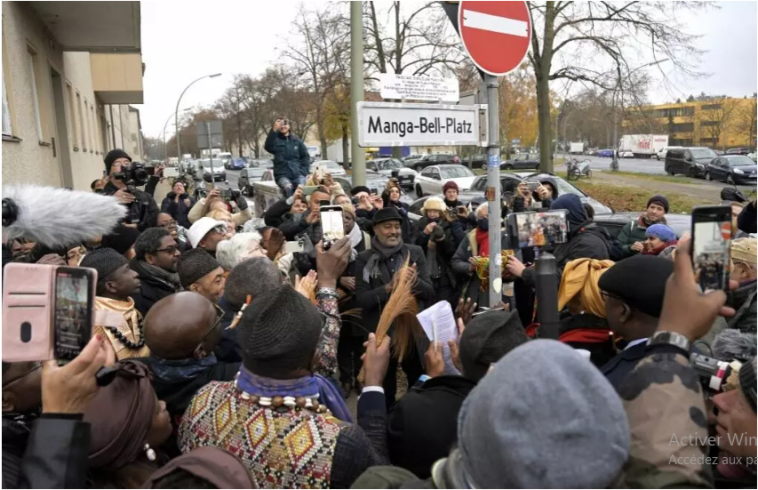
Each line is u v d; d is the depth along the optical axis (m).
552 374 1.00
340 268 2.54
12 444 1.43
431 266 4.97
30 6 8.12
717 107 59.84
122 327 2.43
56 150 9.94
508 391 1.01
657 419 1.23
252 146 63.78
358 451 1.52
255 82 47.53
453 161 37.00
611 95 19.88
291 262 4.02
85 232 1.47
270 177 20.92
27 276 1.28
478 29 2.91
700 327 1.34
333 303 2.41
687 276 1.35
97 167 17.73
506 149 46.03
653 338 1.38
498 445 0.98
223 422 1.57
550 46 19.88
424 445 1.73
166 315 1.80
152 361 1.86
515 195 7.06
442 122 3.02
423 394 1.84
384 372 2.13
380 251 3.83
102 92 18.52
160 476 1.27
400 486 1.35
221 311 2.09
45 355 1.28
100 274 2.55
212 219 3.94
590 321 2.44
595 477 0.95
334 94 30.81
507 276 3.37
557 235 2.44
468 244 4.73
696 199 18.94
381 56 26.86
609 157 59.66
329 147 53.34
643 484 1.18
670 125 63.12
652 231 4.34
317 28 26.86
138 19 10.11
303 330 1.55
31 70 8.27
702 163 27.75
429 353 2.24
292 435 1.50
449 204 7.26
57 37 10.63
